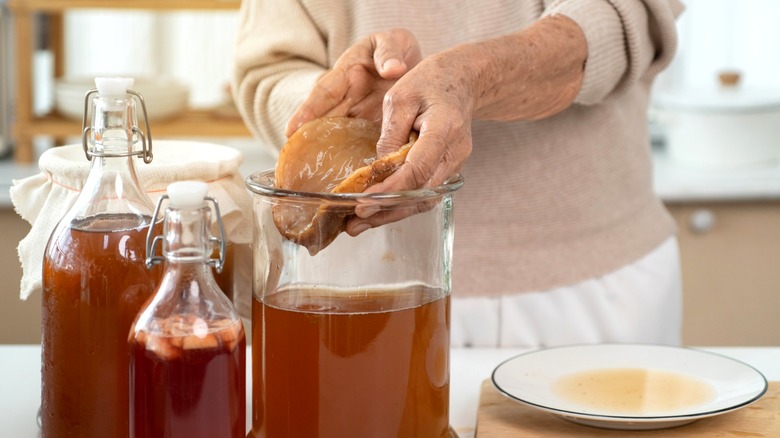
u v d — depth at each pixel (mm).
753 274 3131
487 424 1234
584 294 1624
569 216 1605
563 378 1301
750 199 3029
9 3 3008
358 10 1562
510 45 1297
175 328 1051
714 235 3105
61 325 1132
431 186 1113
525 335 1629
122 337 1127
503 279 1610
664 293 1678
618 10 1432
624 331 1639
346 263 1091
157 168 1205
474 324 1624
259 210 1113
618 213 1647
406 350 1109
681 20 3502
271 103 1514
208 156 1300
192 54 3576
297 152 1119
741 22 3484
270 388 1121
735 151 3156
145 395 1058
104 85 1113
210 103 3621
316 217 1068
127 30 3539
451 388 1363
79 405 1140
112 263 1120
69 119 3188
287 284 1102
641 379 1297
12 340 2945
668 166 3229
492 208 1598
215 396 1059
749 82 3539
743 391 1247
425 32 1572
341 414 1104
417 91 1147
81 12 3506
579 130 1586
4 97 3229
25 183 1253
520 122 1572
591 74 1402
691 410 1223
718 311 3176
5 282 2926
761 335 3186
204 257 1058
